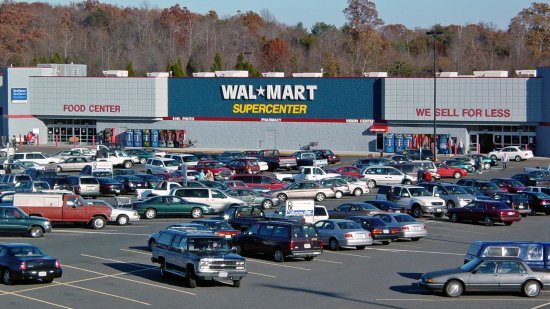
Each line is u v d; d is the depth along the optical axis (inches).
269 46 6668.3
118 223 1991.9
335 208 2073.1
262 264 1486.2
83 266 1437.0
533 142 3735.2
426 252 1642.5
